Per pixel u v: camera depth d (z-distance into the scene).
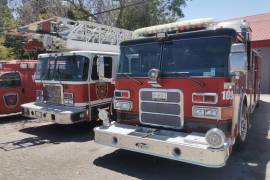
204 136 4.68
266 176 4.99
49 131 8.40
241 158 5.89
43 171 5.32
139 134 5.11
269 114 10.75
